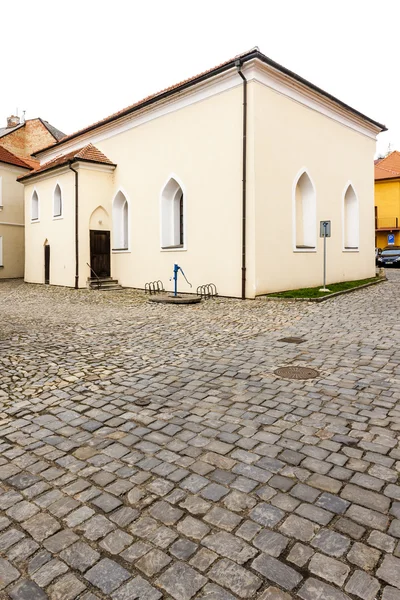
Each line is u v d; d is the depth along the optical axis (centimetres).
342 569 250
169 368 671
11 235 2966
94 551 270
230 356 738
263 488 334
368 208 2219
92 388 582
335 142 1930
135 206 1991
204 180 1658
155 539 279
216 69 1534
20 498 329
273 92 1560
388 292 1619
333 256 1938
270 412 483
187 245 1739
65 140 2403
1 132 3969
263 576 246
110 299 1639
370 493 325
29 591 240
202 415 479
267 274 1551
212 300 1520
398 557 259
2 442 426
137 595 235
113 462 381
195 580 244
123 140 2042
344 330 933
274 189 1575
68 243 2117
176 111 1758
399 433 425
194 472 360
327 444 404
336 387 563
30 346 840
